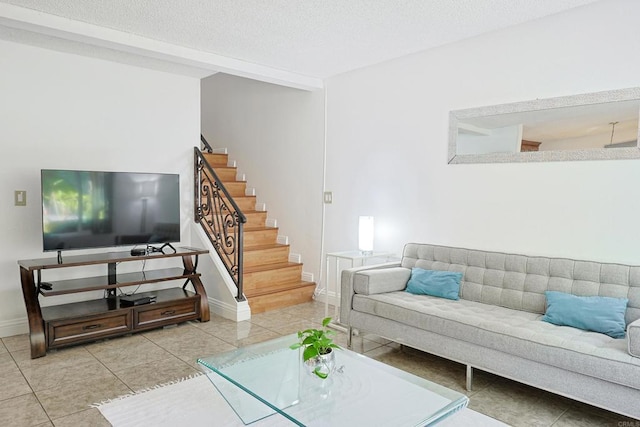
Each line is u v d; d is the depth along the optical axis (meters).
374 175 4.56
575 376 2.35
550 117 3.31
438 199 4.02
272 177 5.77
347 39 3.76
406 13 3.21
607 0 3.02
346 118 4.83
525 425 2.43
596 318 2.62
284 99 5.55
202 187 5.02
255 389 2.21
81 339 3.49
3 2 3.00
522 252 3.43
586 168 3.14
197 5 3.07
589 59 3.11
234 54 4.16
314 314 4.57
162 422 2.40
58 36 3.39
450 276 3.48
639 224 2.92
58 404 2.59
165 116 4.68
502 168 3.58
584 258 3.09
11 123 3.74
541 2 3.05
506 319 2.87
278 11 3.17
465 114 3.78
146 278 4.02
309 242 5.30
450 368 3.23
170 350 3.48
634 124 2.93
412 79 4.18
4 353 3.37
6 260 3.75
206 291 4.72
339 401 2.10
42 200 3.52
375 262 4.55
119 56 4.10
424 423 1.91
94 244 3.80
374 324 3.36
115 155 4.34
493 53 3.60
